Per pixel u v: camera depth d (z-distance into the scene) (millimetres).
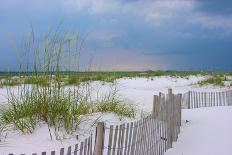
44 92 5320
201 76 22422
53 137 4789
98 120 5840
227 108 9703
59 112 5160
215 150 5641
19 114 5246
